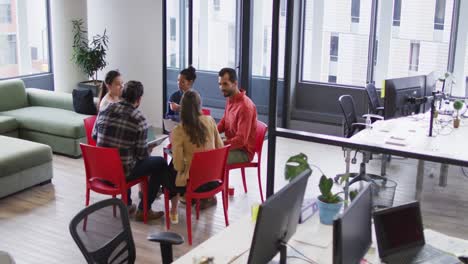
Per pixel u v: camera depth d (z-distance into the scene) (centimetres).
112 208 297
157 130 770
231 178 584
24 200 516
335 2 760
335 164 634
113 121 436
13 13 798
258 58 735
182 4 730
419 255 261
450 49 709
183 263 258
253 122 492
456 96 713
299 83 797
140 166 450
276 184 559
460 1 689
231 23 754
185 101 426
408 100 491
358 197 238
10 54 805
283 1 732
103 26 791
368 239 252
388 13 734
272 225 226
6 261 292
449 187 570
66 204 509
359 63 767
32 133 666
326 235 284
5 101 702
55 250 420
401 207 266
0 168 502
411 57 737
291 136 294
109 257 276
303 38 787
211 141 438
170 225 467
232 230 293
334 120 774
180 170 430
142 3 752
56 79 806
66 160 635
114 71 525
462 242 281
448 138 487
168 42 750
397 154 268
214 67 790
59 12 777
